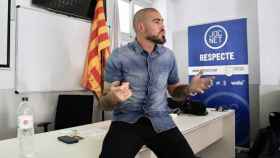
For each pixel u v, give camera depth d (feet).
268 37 12.11
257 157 10.53
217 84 12.62
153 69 4.62
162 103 4.75
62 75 9.75
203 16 14.34
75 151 4.64
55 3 9.53
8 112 8.28
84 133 5.99
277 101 12.05
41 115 9.21
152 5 14.79
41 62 9.06
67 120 9.12
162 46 4.94
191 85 5.00
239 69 12.09
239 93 12.09
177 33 15.15
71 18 10.11
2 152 4.56
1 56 8.05
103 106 4.23
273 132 10.27
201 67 13.12
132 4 13.33
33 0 8.89
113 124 4.56
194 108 8.86
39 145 5.01
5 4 8.13
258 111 12.77
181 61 15.06
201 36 13.08
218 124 9.12
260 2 12.21
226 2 13.64
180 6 15.02
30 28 8.73
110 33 11.91
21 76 8.50
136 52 4.59
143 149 4.94
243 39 11.98
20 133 4.85
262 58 12.27
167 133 4.52
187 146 4.52
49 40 9.31
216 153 9.98
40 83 9.04
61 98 9.38
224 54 12.46
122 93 3.85
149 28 4.53
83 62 10.56
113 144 4.09
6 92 8.22
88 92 10.69
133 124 4.43
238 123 12.07
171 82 5.36
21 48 8.50
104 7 11.32
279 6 11.82
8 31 8.19
